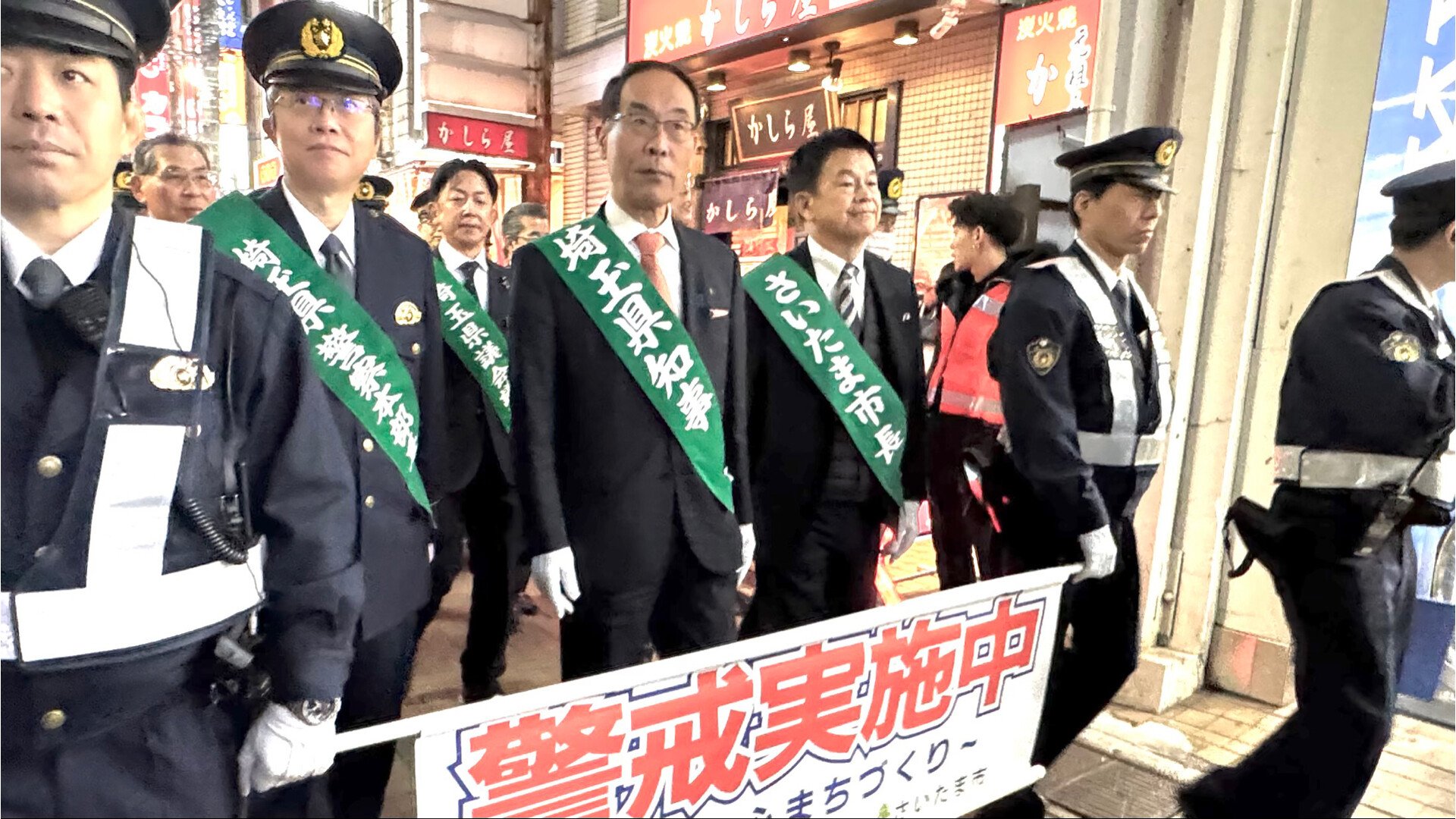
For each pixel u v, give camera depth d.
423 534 1.52
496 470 2.33
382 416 1.43
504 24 4.25
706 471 1.57
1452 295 2.07
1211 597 2.47
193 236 0.94
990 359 1.83
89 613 0.86
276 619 1.00
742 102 4.46
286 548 0.99
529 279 1.52
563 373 1.54
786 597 1.92
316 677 0.99
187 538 0.92
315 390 1.03
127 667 0.88
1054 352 1.67
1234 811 1.87
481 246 2.57
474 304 2.26
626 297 1.52
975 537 2.43
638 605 1.57
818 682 1.41
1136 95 2.35
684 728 1.28
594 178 4.94
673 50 4.28
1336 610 1.69
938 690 1.58
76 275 0.86
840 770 1.47
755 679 1.34
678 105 1.52
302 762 0.99
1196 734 2.27
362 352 1.41
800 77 4.43
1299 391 1.73
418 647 2.68
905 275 1.98
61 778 0.88
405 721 1.06
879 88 4.23
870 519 1.91
